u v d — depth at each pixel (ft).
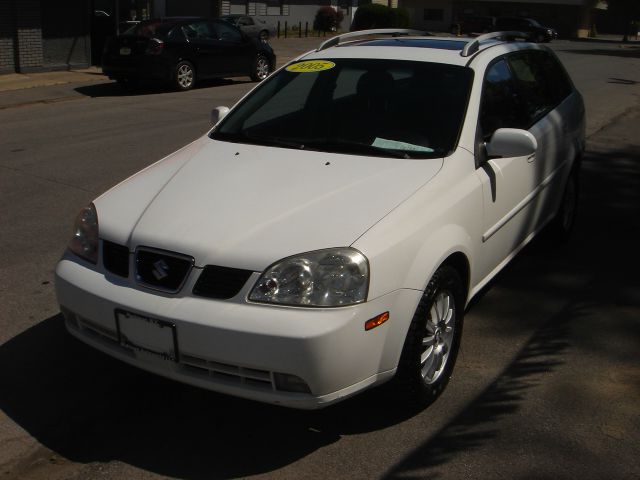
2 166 29.66
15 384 13.48
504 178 14.96
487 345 15.30
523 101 17.25
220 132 15.61
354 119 14.67
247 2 124.16
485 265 14.80
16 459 11.37
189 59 53.98
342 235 11.03
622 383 13.84
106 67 52.90
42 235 21.38
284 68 17.06
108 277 11.78
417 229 11.76
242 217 11.55
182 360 10.94
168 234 11.40
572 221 21.68
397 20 135.64
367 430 12.26
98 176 28.14
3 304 16.66
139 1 81.92
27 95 49.96
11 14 56.70
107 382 13.66
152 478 11.03
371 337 10.91
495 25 149.69
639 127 41.32
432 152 13.69
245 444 11.89
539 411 12.85
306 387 10.56
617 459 11.52
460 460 11.46
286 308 10.50
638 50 130.31
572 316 16.74
